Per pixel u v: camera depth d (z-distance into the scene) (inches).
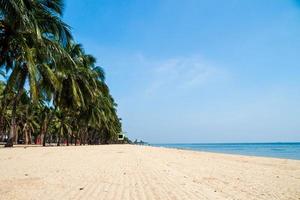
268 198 214.5
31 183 242.5
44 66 936.3
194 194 217.5
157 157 683.4
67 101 1354.6
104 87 1754.4
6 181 249.6
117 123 3880.4
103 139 3836.1
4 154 564.1
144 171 357.7
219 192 231.5
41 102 1824.6
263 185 279.9
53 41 835.4
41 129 2454.5
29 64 758.5
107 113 2303.2
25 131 2470.5
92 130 2832.2
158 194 212.8
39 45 823.7
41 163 409.7
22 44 729.0
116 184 252.8
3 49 727.7
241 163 601.0
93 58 1577.3
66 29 796.0
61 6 778.2
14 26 679.7
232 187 260.4
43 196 195.9
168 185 254.8
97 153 732.7
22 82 963.3
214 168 454.0
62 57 964.6
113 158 571.2
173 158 676.1
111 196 201.8
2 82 1521.9
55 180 261.7
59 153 661.3
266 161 701.9
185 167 449.4
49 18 762.8
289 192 241.9
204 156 864.9
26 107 2058.3
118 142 5083.7
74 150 851.4
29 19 641.0
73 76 1304.1
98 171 340.5
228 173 384.8
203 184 271.6
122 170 360.2
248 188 258.1
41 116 2400.3
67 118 2320.4
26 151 687.1
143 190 227.3
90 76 1440.7
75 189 223.1
